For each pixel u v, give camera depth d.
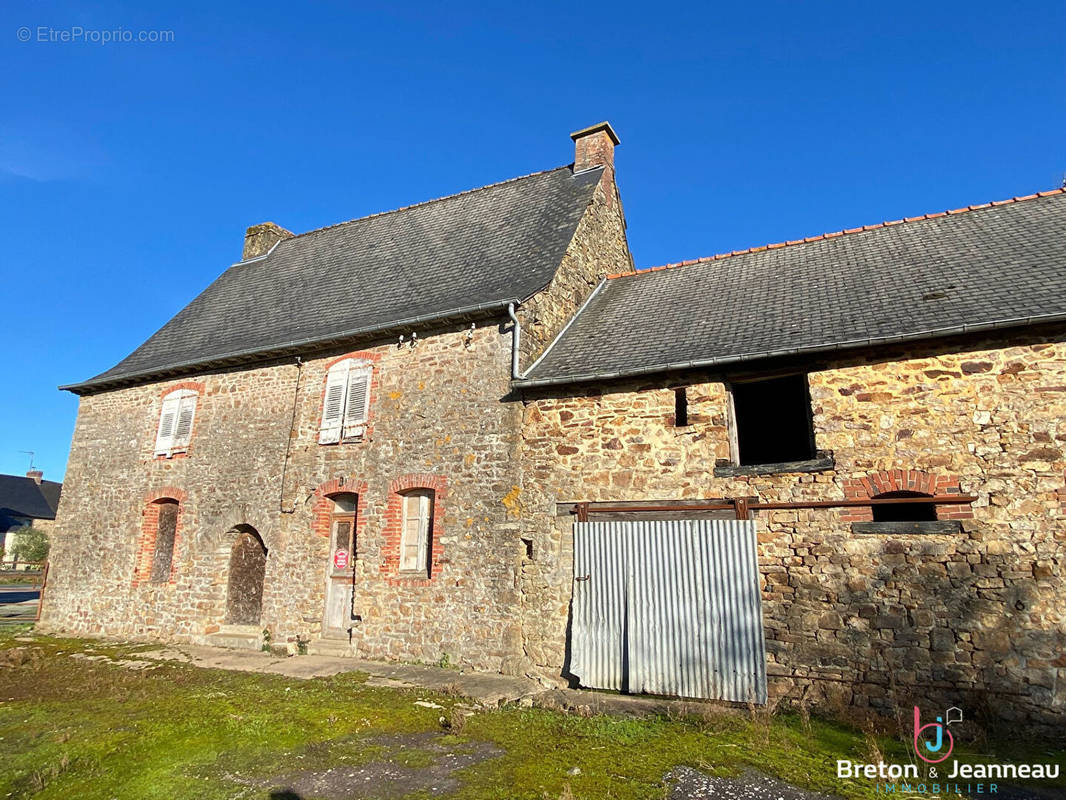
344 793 4.64
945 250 8.91
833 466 7.38
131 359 14.25
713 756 5.39
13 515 43.31
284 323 12.48
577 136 13.66
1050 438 6.59
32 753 5.46
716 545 7.71
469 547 9.10
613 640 7.94
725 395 8.15
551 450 8.92
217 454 11.91
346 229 15.73
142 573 12.23
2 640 11.88
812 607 7.15
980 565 6.59
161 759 5.32
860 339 7.26
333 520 10.62
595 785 4.74
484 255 11.85
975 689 6.34
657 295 10.81
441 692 7.57
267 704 6.99
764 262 10.65
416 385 10.16
